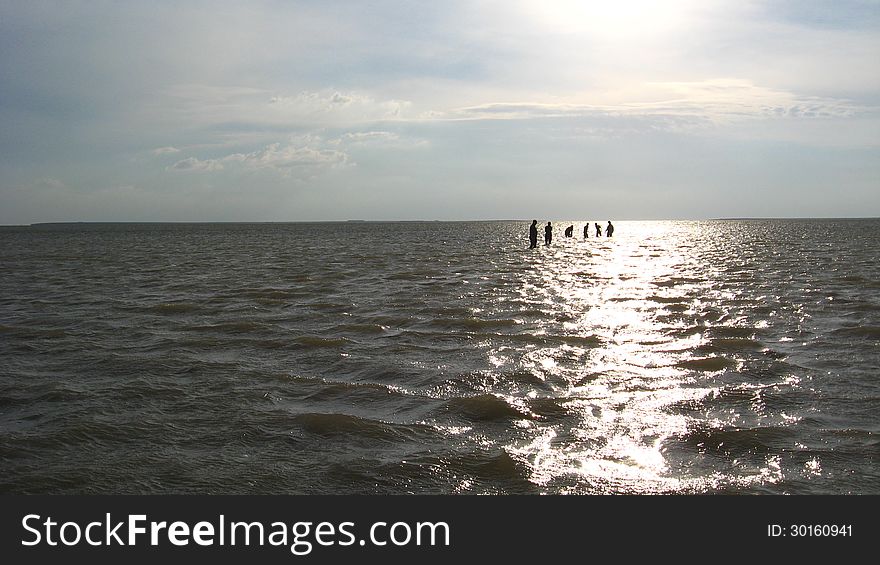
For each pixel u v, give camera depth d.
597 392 11.76
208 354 15.09
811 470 8.39
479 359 14.37
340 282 30.83
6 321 20.05
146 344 16.28
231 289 28.12
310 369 13.64
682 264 41.06
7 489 8.11
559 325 18.45
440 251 59.28
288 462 8.81
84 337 17.23
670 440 9.39
